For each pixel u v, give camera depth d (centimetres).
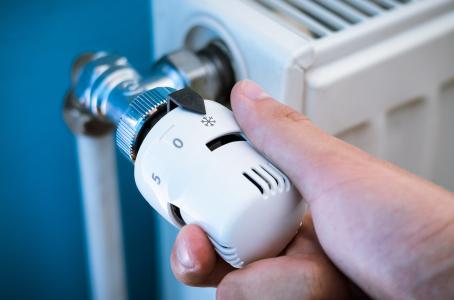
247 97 30
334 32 37
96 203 46
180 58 38
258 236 27
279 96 36
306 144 29
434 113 43
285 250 31
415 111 42
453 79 43
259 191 27
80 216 54
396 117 42
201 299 46
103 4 46
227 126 29
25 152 49
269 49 35
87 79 38
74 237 55
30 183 50
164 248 51
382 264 28
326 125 37
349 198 28
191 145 28
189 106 29
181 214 28
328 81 36
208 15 39
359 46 38
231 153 28
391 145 43
